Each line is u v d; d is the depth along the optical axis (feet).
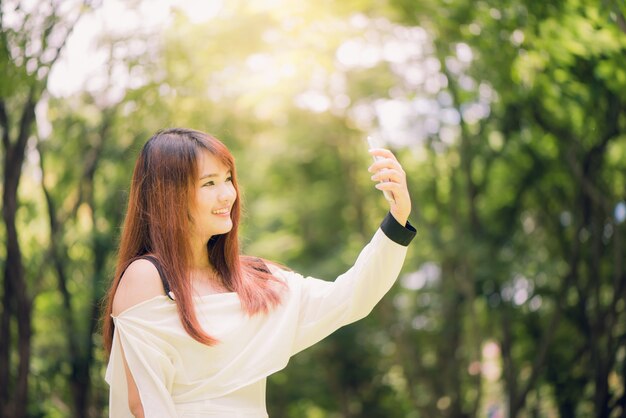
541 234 36.32
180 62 26.94
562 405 32.30
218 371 7.68
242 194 9.40
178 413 7.52
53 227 25.29
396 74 34.71
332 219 47.39
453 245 34.68
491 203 37.14
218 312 7.82
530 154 32.01
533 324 35.19
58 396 27.50
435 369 39.65
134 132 26.63
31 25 18.01
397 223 7.96
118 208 27.40
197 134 8.07
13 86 18.26
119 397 7.77
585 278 33.71
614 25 18.21
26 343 22.66
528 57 22.38
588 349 31.04
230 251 8.16
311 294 8.37
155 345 7.55
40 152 24.39
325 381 46.21
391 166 7.97
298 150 41.37
